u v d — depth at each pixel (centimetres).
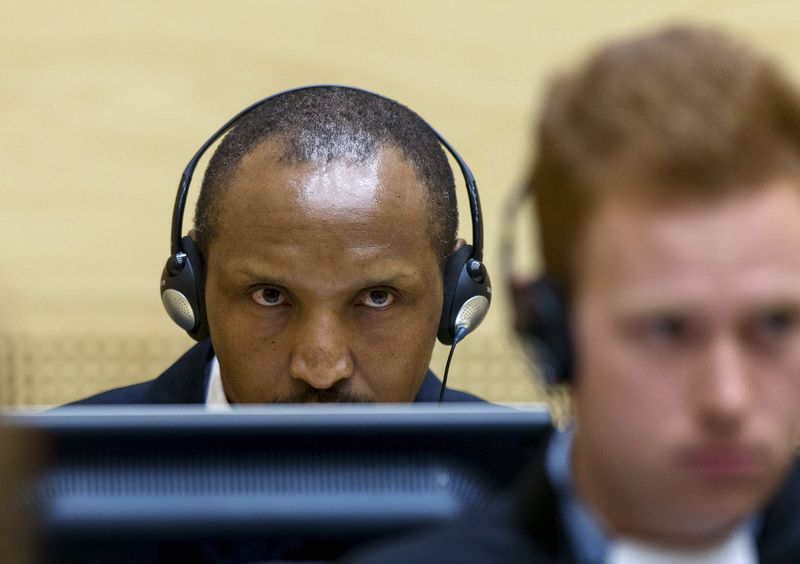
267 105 668
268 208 621
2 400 372
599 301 326
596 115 322
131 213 2753
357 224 617
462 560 354
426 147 657
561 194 329
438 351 2031
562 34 2927
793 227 316
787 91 320
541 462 364
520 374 2041
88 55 2880
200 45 2909
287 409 402
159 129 2850
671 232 314
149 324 2500
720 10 2914
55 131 2822
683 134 310
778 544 365
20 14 2884
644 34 335
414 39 2933
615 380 326
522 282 367
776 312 317
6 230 2717
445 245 659
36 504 386
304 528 398
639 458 330
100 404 799
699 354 321
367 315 633
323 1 2936
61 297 2569
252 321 637
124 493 396
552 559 354
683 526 344
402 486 403
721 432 322
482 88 2900
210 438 399
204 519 397
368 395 636
